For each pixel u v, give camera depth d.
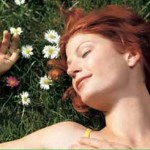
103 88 2.34
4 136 2.74
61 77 2.79
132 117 2.37
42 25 2.88
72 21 2.67
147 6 2.87
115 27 2.45
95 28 2.42
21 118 2.77
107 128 2.42
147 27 2.55
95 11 2.59
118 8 2.61
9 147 2.35
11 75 2.81
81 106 2.69
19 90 2.80
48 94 2.79
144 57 2.46
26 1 2.95
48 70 2.82
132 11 2.63
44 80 2.78
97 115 2.77
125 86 2.38
